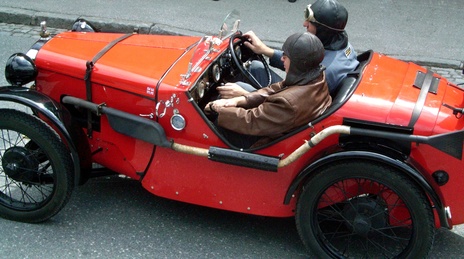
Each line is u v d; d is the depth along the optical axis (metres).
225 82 4.11
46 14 7.14
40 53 3.80
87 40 4.04
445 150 3.12
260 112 3.32
